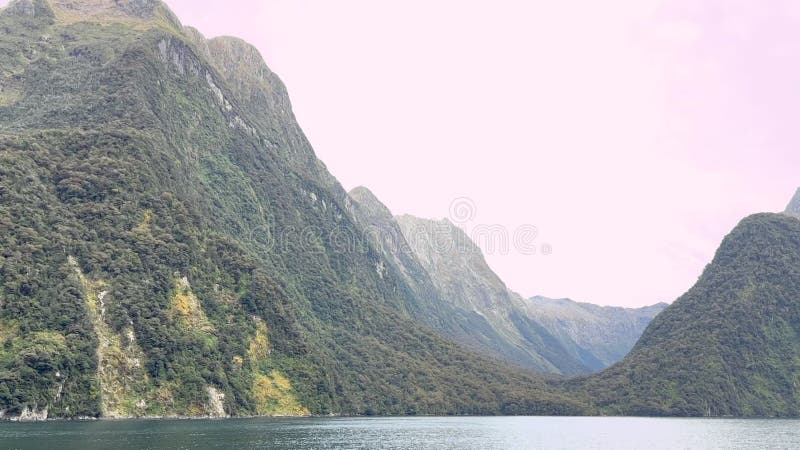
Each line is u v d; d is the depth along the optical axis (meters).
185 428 180.38
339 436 192.62
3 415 175.00
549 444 198.88
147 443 143.12
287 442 165.25
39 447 130.25
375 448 166.00
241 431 182.75
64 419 185.75
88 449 130.00
